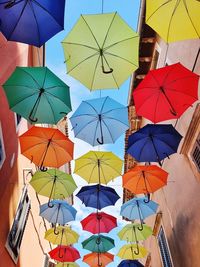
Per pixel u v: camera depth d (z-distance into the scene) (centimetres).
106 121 537
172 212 783
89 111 532
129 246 869
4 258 634
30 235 914
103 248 825
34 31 399
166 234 834
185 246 672
